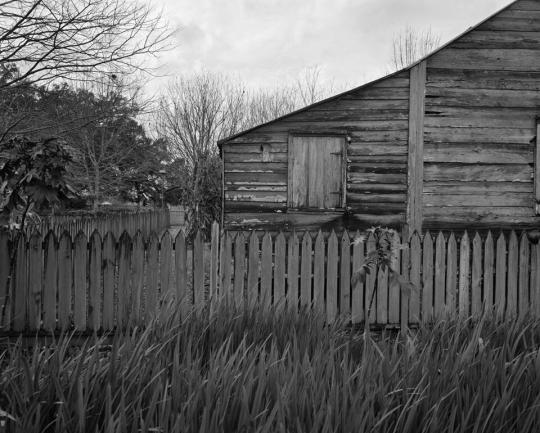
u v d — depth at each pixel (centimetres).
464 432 213
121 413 191
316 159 954
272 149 954
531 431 230
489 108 944
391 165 948
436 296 653
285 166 955
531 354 300
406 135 947
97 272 592
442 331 354
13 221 742
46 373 256
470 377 256
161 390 229
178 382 223
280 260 633
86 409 216
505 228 945
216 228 621
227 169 955
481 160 945
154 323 353
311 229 955
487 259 657
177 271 608
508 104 944
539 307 648
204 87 2566
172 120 2566
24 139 578
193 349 317
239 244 629
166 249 606
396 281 362
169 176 3048
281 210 953
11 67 700
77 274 588
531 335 350
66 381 238
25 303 580
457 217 946
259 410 216
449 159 944
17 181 569
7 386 231
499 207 948
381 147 949
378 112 947
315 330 360
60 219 1373
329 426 192
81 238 587
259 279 653
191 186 2055
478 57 941
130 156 2653
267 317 387
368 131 948
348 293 641
